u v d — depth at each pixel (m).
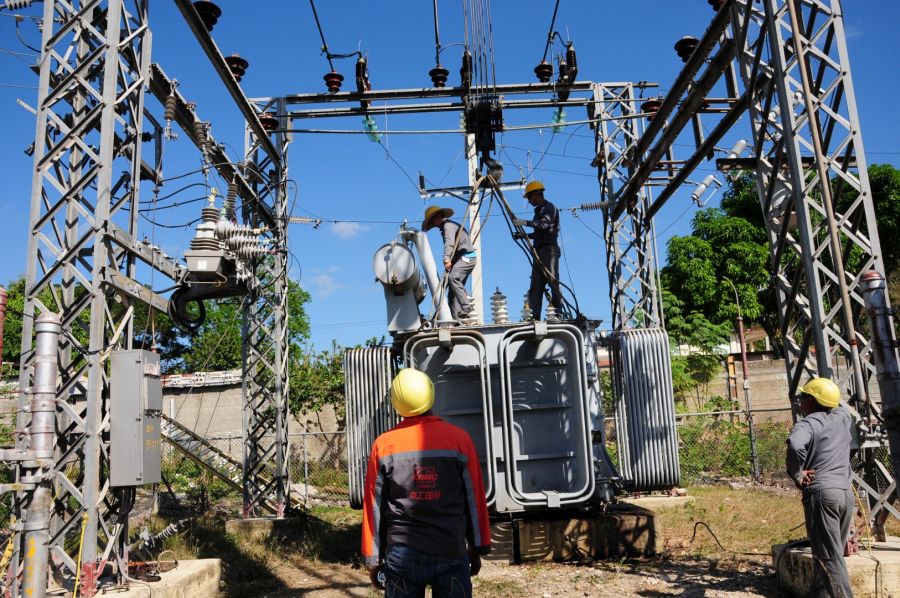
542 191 10.42
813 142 6.71
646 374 9.92
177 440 14.67
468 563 3.91
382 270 8.97
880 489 7.02
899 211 30.25
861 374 6.53
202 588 7.27
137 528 11.80
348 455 9.41
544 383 8.94
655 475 9.62
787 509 12.05
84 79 6.66
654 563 8.42
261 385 13.50
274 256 13.19
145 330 7.42
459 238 9.56
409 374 4.24
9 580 5.57
